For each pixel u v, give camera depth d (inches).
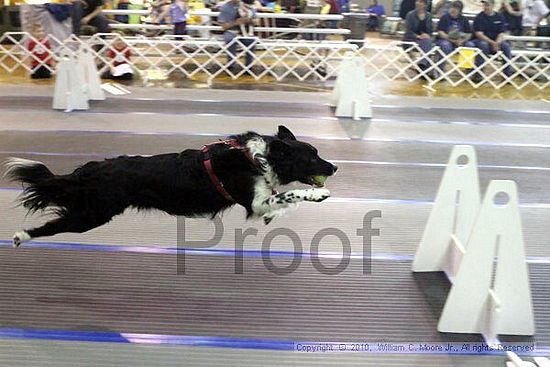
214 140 339.0
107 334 155.6
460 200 188.9
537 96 515.8
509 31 634.2
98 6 571.8
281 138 181.9
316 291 181.3
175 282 183.5
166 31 629.0
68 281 181.9
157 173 168.4
